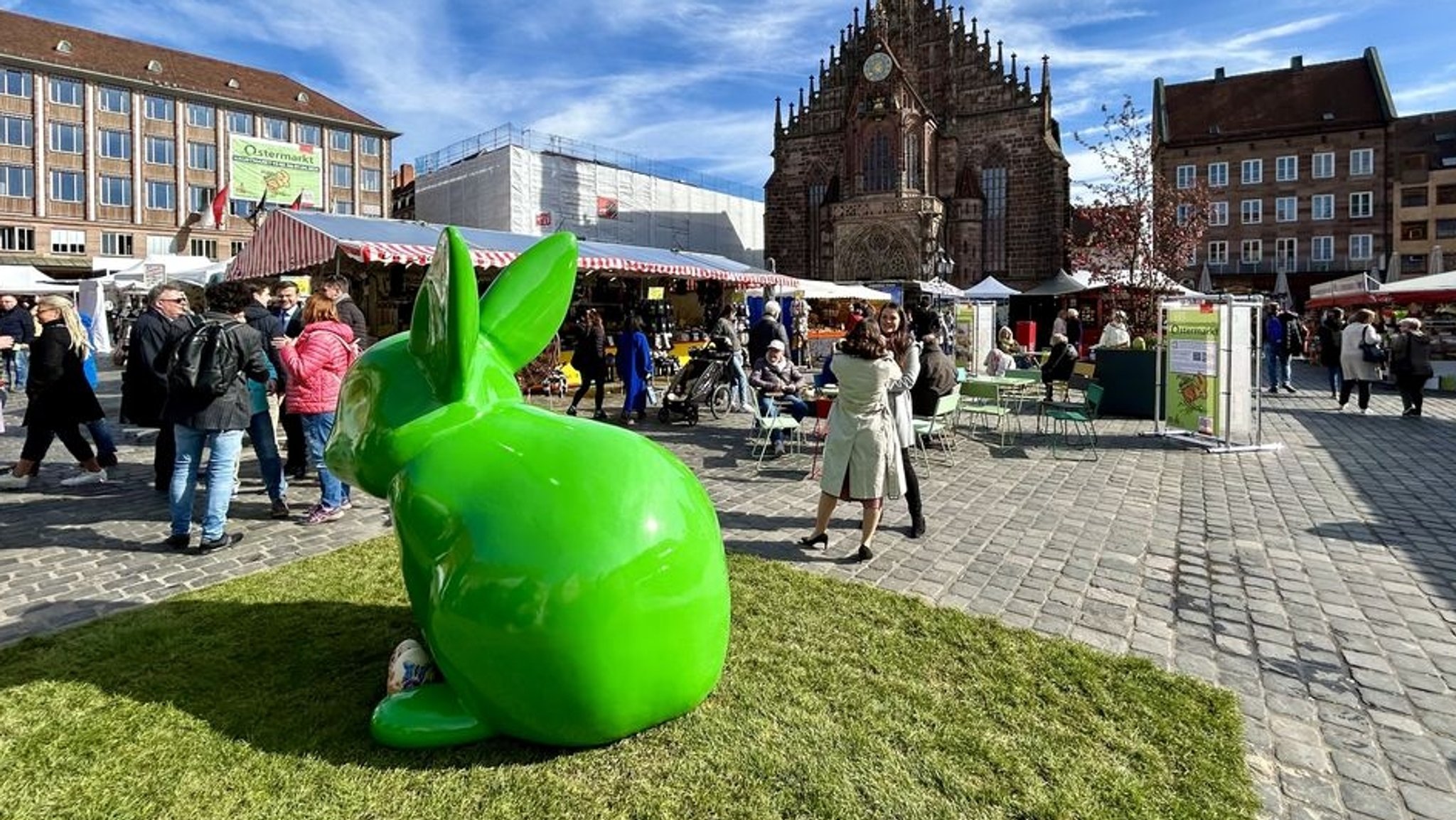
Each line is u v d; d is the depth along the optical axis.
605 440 2.69
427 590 2.60
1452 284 16.69
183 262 19.80
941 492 7.29
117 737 2.85
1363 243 45.41
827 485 5.23
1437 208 52.91
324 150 60.41
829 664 3.53
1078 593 4.63
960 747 2.87
